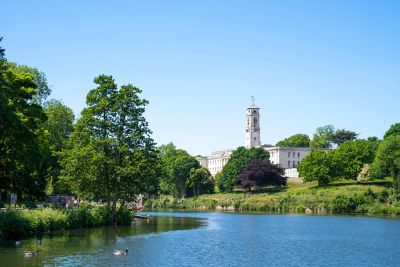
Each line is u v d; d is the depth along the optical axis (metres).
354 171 191.75
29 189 86.56
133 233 74.81
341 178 198.12
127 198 89.12
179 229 85.62
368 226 98.31
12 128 59.97
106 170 80.69
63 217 74.25
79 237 65.62
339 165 195.12
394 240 71.62
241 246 62.53
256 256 54.16
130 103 84.56
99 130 83.38
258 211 171.25
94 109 82.75
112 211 87.31
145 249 56.91
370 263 51.03
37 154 72.31
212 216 135.00
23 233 63.00
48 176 105.69
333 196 160.50
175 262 48.72
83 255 50.50
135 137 82.75
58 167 108.62
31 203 96.56
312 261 51.66
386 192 153.12
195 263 48.56
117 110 83.19
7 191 86.62
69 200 113.25
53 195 115.38
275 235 77.69
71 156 80.56
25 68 111.12
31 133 64.25
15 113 59.59
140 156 81.88
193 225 96.81
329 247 62.91
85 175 79.75
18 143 64.38
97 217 83.44
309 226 97.62
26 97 68.12
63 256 49.34
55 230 72.31
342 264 50.22
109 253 52.31
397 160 153.12
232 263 49.31
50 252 51.47
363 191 157.88
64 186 101.12
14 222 61.38
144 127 86.25
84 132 81.94
